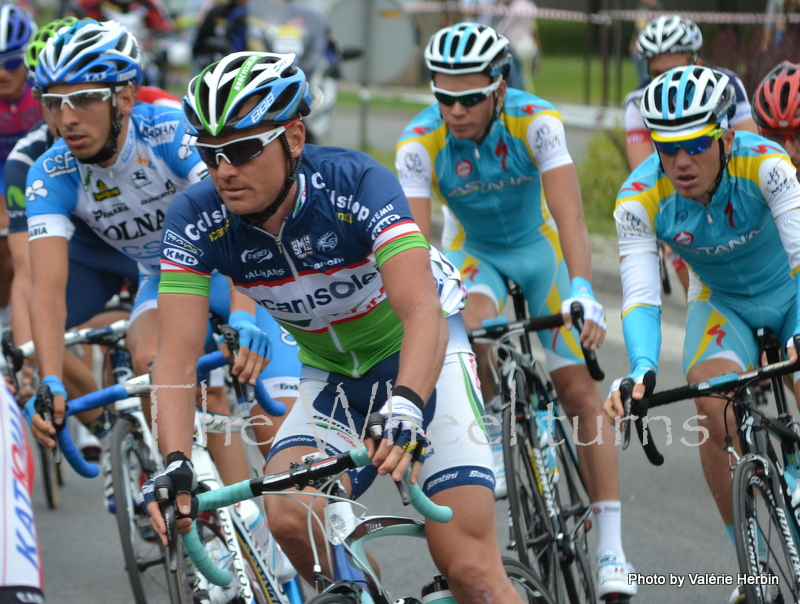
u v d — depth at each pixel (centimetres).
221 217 855
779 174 1154
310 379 983
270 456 917
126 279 1458
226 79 777
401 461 717
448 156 1395
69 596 1347
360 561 832
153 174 1223
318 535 854
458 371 947
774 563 1173
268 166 798
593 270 2891
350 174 844
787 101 1326
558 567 1230
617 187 3444
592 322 1173
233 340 1007
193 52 3516
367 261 880
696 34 1811
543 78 6556
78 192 1223
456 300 983
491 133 1356
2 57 1705
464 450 894
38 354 1126
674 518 1550
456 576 873
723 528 1512
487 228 1448
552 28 8094
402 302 804
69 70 1109
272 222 848
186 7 6488
